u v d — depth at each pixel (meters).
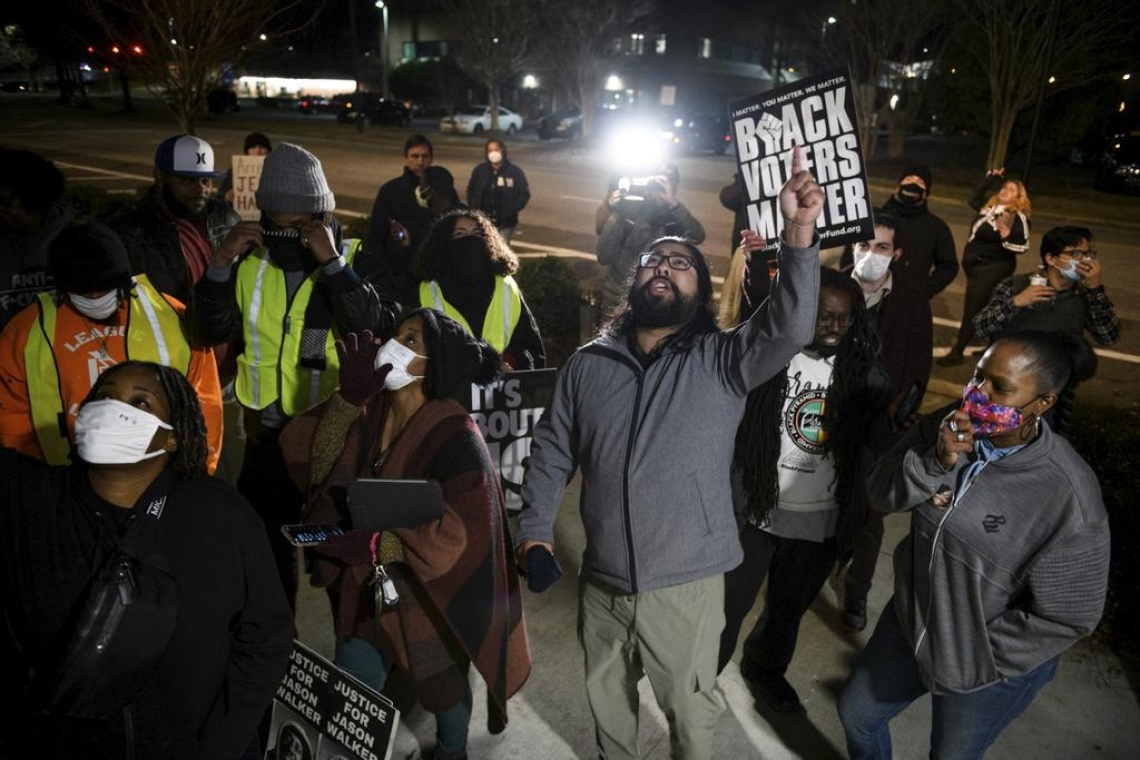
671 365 2.60
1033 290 4.05
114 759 1.97
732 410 2.62
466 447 2.62
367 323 3.17
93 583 1.84
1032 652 2.33
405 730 3.25
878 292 3.88
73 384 2.94
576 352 2.79
